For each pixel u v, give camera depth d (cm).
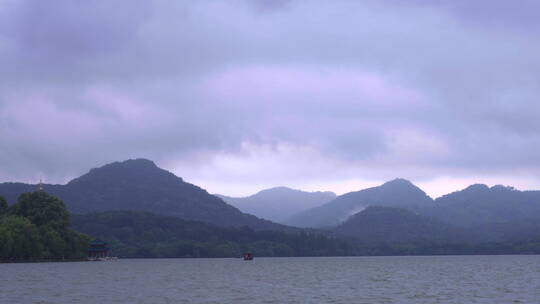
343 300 9044
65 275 14925
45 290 10544
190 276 15612
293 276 15912
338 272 18475
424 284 12394
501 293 10044
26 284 11781
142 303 8662
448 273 17225
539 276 15025
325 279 14450
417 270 19712
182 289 11112
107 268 19750
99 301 8869
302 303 8650
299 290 10938
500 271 18125
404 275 16250
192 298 9388
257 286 11981
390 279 14338
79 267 19712
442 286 11738
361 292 10419
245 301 8950
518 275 15575
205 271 18875
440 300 8956
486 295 9681
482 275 15788
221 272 18225
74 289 10838
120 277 14662
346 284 12544
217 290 10931
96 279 13662
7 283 11981
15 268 18150
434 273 17338
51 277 14012
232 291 10712
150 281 13288
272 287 11700
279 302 8788
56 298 9225
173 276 15538
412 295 9756
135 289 11000
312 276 15925
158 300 9081
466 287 11412
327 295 9862
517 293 10031
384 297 9456
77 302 8706
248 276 15875
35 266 19650
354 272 18412
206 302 8812
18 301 8781
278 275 16438
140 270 18900
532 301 8750
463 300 8938
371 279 14375
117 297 9462
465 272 17762
